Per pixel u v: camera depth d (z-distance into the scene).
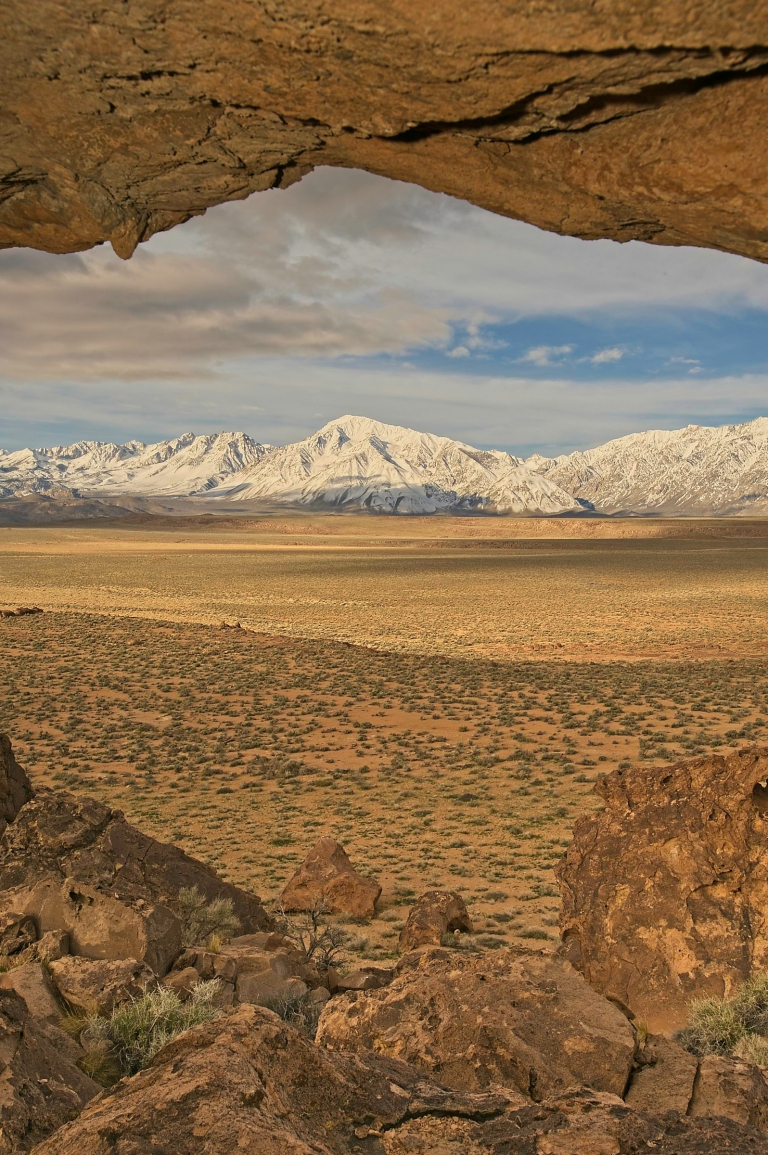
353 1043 6.26
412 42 4.03
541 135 4.90
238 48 4.28
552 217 5.75
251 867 23.64
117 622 81.62
